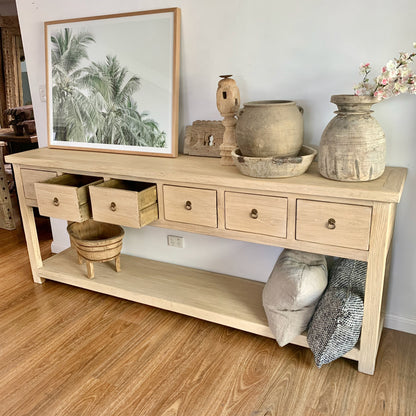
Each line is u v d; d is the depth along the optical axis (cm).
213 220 183
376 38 170
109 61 224
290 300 171
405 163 179
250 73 198
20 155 232
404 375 171
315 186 154
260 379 172
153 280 229
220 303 204
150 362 184
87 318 218
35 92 262
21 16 251
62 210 212
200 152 214
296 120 169
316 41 180
